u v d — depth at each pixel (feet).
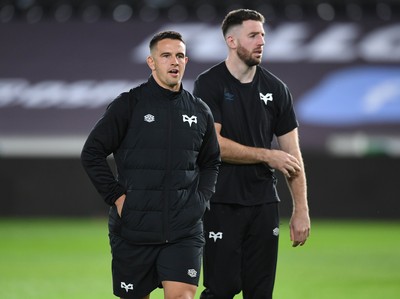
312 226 258.57
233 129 82.43
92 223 265.54
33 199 279.28
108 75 300.40
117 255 72.95
